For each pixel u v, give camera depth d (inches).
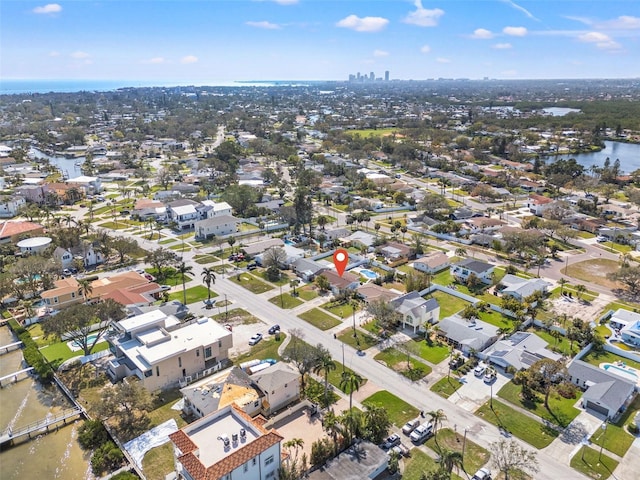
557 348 3474.4
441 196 7834.6
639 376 3152.1
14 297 4426.7
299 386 3019.2
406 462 2405.3
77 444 2635.3
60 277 4790.8
